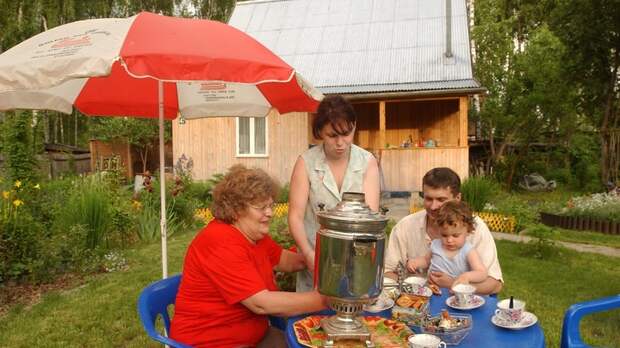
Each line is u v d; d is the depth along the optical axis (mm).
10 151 9438
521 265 7227
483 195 10539
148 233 9039
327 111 2666
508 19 22891
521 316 2355
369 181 2963
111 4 28031
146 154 20453
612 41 15141
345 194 2168
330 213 2035
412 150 13523
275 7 17969
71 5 24672
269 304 2369
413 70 14422
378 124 15969
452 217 2953
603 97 16047
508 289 6078
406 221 3424
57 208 7969
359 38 16062
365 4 17281
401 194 13523
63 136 28672
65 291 6156
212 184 13625
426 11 16422
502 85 17953
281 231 4266
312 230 2959
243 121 14719
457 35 15328
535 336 2219
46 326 4957
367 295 2018
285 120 14445
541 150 20016
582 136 19125
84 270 6859
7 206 6762
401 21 16297
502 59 18016
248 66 2656
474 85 13117
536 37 18156
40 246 6617
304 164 2926
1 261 6219
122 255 7652
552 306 5418
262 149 14695
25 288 6238
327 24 16859
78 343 4562
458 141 15391
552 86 16656
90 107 4090
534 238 8969
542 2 23750
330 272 2018
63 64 2518
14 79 2611
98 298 5793
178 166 14656
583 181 18453
